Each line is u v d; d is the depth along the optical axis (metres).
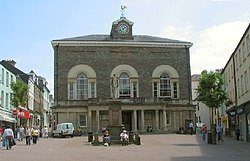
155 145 29.78
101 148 27.19
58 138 47.50
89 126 56.81
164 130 58.00
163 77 62.53
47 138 47.94
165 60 62.53
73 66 60.25
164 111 58.34
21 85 48.03
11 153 23.14
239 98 39.50
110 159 18.25
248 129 34.41
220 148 25.73
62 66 60.03
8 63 63.38
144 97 60.09
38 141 39.03
